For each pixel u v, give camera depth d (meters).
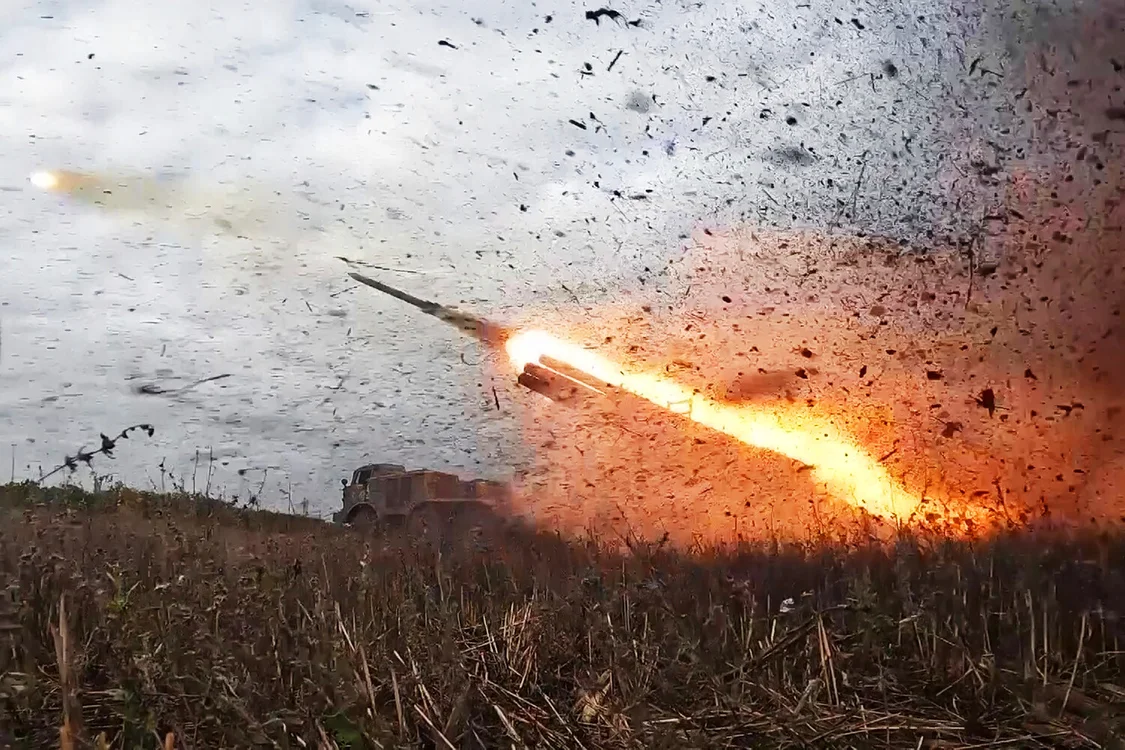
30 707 4.26
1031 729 4.23
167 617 4.67
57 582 5.14
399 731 3.93
